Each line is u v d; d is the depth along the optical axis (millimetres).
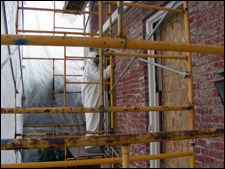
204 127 2910
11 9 4090
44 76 7973
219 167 2715
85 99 5402
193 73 3088
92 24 7344
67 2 5219
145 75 4238
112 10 5570
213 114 2785
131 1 4582
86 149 4926
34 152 7324
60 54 8273
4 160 3562
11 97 4523
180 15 3592
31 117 7508
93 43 1608
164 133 1646
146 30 4230
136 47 1682
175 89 3680
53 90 7797
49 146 1506
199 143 3014
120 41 1644
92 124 5188
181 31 3557
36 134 4719
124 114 5102
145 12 4219
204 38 2928
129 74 4824
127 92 4898
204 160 2932
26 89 7785
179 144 3578
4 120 3695
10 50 3902
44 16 8383
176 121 3648
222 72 1706
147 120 4164
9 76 4160
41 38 1522
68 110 2801
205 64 2914
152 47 1698
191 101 2590
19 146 1484
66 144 1519
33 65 8016
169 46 1721
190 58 2621
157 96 4062
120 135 1583
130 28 4812
